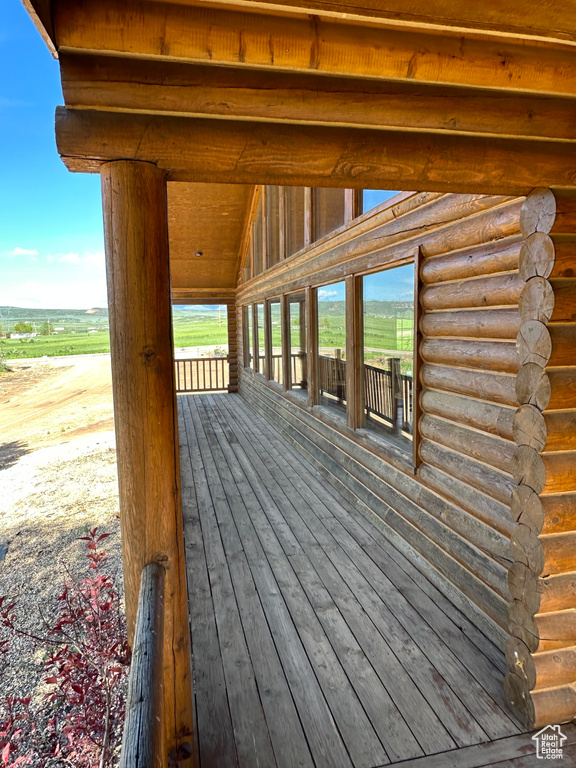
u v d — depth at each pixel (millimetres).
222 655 2477
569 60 1348
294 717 2068
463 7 1019
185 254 11625
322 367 5746
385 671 2332
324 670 2354
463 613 2791
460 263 2727
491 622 2545
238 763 1850
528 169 1650
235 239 11477
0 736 2621
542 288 1773
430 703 2131
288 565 3414
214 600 2988
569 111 1537
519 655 2012
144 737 881
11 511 7066
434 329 3051
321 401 5840
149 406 1469
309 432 6137
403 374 3617
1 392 21719
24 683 3406
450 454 2918
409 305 3471
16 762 2463
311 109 1339
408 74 1259
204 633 2662
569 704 1953
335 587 3107
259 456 6336
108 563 5141
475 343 2635
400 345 3662
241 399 11750
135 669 1073
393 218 3613
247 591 3084
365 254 4164
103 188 1397
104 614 3102
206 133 1363
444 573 2994
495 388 2441
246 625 2727
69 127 1287
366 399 4422
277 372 8445
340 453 4953
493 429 2471
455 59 1265
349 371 4598
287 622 2748
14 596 4566
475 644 2520
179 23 1086
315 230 5891
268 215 8703
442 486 2965
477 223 2574
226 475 5527
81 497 7539
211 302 12938
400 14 1041
